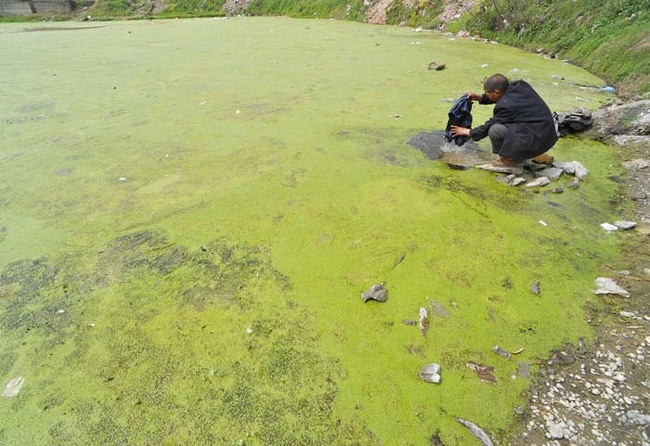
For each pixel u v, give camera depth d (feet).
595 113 14.28
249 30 38.27
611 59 19.24
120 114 17.04
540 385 6.20
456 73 20.61
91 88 20.72
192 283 8.27
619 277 7.98
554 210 10.02
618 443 5.43
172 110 17.25
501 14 28.27
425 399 6.06
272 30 37.52
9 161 13.30
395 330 7.13
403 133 14.26
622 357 6.51
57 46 33.45
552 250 8.75
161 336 7.16
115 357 6.82
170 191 11.33
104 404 6.12
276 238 9.42
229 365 6.63
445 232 9.39
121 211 10.57
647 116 13.16
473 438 5.57
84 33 41.50
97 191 11.47
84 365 6.71
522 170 11.65
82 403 6.14
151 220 10.18
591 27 22.35
